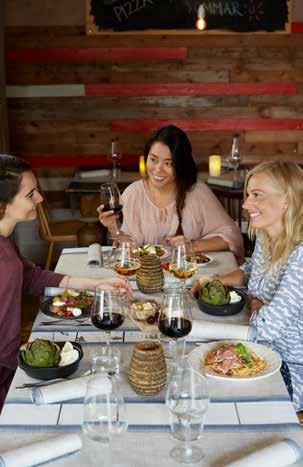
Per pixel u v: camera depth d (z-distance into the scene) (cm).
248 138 532
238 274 246
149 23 508
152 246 277
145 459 132
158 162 290
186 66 518
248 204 212
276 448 129
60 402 154
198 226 304
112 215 278
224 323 204
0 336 205
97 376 132
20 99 523
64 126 529
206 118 529
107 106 526
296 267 195
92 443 138
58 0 505
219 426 145
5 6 504
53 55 515
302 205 205
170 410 132
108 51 514
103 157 535
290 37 512
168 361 173
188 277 222
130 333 196
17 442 139
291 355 201
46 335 195
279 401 155
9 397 157
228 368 168
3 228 212
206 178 483
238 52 515
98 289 175
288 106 527
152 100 525
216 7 504
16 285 205
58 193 541
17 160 209
